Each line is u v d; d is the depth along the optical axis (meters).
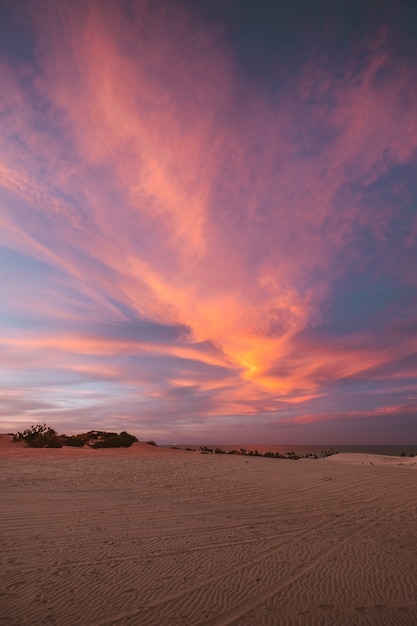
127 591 4.40
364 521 7.84
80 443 32.22
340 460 26.81
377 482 13.40
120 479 13.41
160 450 31.47
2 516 7.69
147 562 5.30
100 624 3.69
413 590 4.56
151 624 3.71
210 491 11.28
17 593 4.29
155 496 10.34
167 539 6.38
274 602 4.22
